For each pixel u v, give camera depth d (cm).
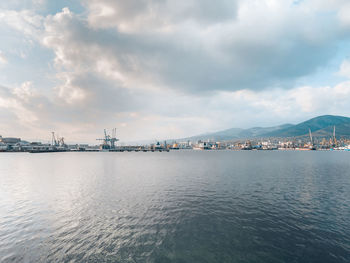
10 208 2416
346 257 1401
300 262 1352
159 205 2555
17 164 9300
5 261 1342
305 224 1964
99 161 11631
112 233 1755
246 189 3525
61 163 9994
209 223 1981
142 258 1390
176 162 10644
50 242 1595
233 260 1373
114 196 3005
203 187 3694
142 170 6675
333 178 4834
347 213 2273
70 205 2541
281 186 3794
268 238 1680
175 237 1689
